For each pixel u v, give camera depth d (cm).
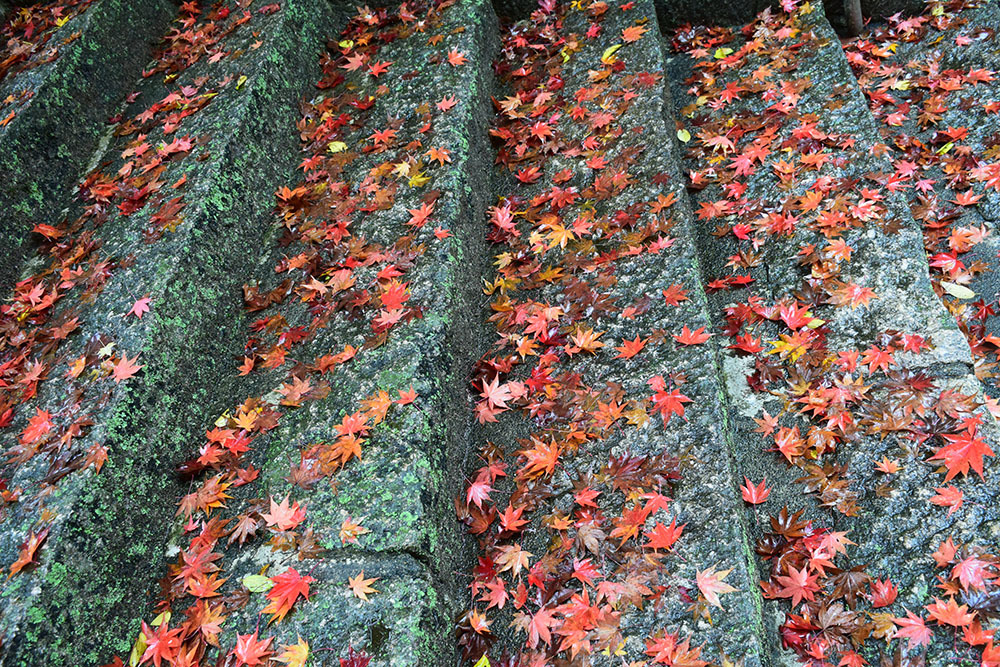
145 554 212
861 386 222
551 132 326
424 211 276
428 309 246
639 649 177
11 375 242
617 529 196
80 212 311
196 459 233
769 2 383
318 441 220
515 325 262
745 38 378
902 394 216
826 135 300
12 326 261
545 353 249
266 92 330
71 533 195
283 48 350
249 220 298
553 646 183
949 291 261
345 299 260
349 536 195
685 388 223
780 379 234
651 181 288
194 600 201
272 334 265
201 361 255
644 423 218
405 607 181
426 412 218
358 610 182
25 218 308
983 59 341
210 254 273
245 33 363
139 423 224
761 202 288
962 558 183
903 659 173
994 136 307
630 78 335
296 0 370
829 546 194
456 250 269
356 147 323
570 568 195
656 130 306
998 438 201
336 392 232
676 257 259
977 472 196
